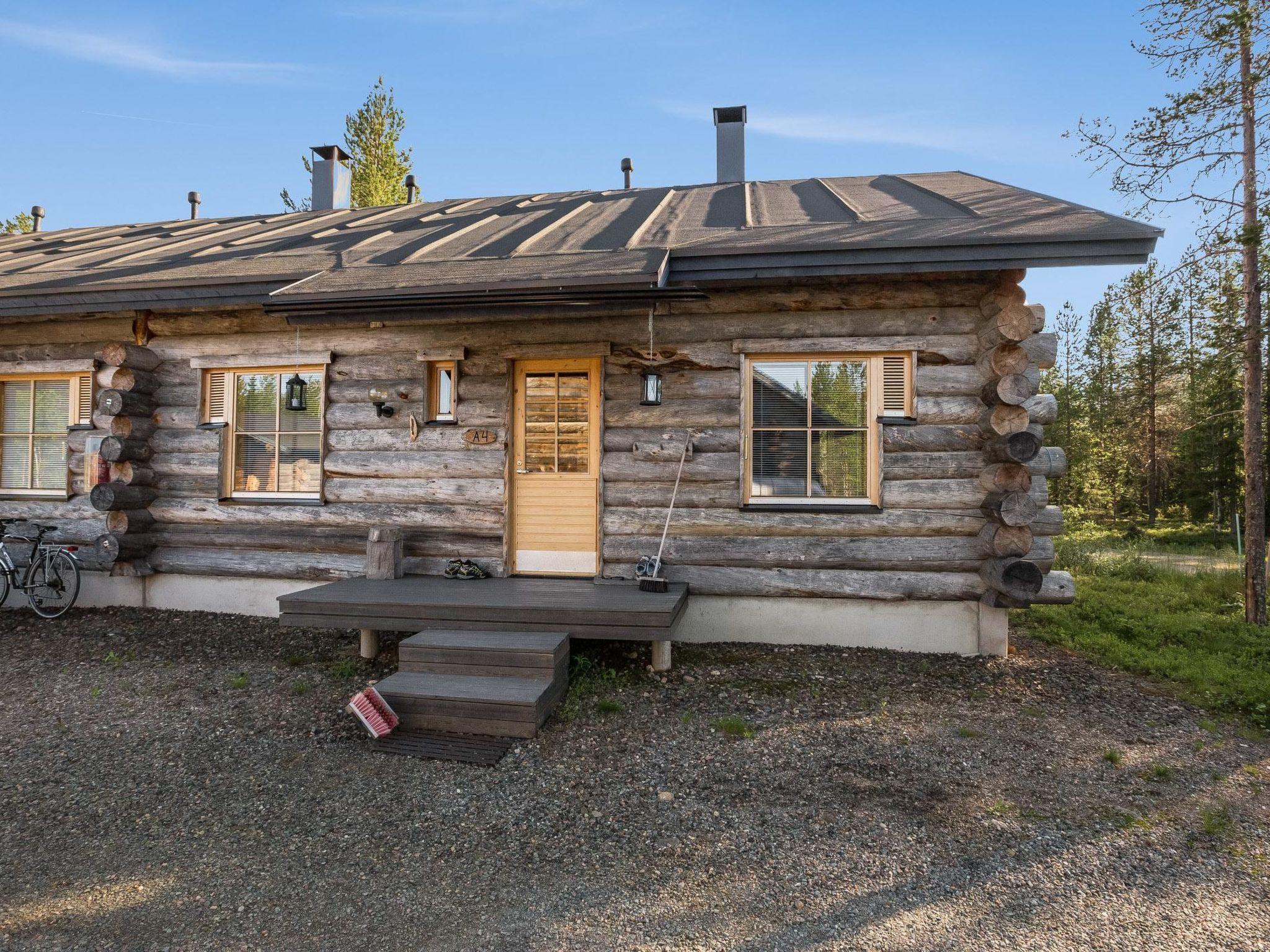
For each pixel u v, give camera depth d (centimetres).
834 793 368
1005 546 560
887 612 612
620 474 644
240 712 471
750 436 635
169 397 739
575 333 654
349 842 321
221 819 341
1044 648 630
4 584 736
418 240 699
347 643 617
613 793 367
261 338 717
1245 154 800
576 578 667
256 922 265
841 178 892
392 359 695
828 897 281
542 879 294
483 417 675
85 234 1068
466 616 528
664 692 505
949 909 273
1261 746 430
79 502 761
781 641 624
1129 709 486
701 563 632
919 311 608
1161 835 329
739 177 1006
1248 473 792
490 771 389
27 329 770
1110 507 2514
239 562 713
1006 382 548
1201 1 782
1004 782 380
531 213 826
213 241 853
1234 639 661
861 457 629
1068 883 291
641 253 539
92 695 501
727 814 346
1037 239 490
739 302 624
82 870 298
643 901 279
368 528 694
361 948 251
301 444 725
